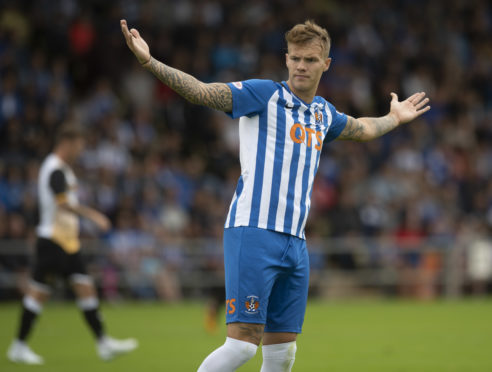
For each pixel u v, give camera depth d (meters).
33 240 44.41
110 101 56.81
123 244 46.78
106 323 36.19
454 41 77.56
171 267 47.88
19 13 60.59
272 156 14.12
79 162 49.06
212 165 56.16
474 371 22.75
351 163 58.75
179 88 13.48
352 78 68.19
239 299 13.84
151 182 50.78
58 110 53.66
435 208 57.94
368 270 52.50
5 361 24.33
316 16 70.50
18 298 44.06
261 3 70.06
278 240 14.04
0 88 51.94
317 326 35.66
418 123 65.44
